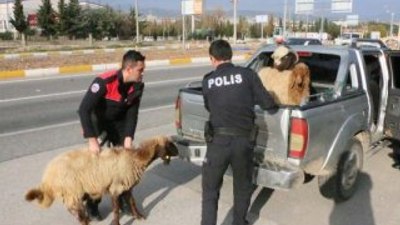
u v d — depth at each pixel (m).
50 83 14.91
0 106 10.57
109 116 4.38
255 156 4.45
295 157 4.26
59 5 59.28
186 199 5.19
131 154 4.18
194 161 4.80
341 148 4.84
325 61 5.68
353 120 5.05
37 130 8.25
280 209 4.96
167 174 5.96
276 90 5.01
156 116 9.70
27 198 3.91
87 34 60.12
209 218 4.02
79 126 8.60
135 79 4.23
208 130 3.93
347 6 39.47
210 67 21.75
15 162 6.32
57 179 3.89
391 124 5.89
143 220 4.65
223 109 3.80
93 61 23.22
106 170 4.02
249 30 70.69
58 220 4.61
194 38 62.97
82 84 14.72
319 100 4.69
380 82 5.91
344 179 5.06
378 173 6.11
